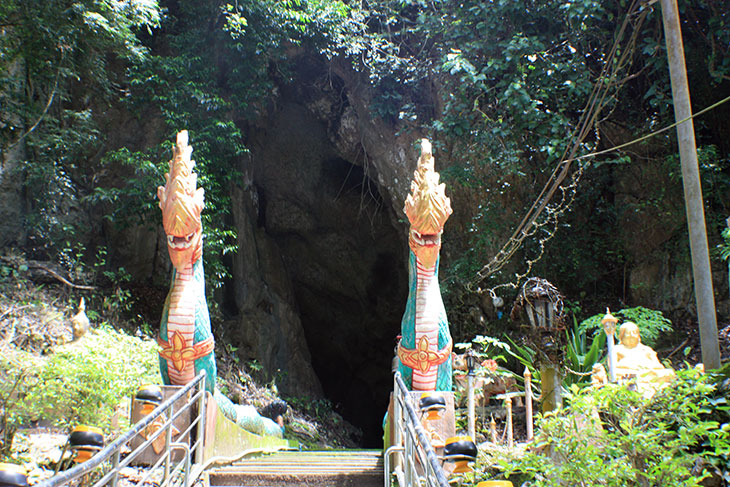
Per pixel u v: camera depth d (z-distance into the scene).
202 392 5.02
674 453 4.42
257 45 12.11
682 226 10.49
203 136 11.37
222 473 4.86
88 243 12.05
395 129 13.20
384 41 13.11
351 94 14.08
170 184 5.20
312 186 17.72
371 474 4.83
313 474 4.82
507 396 6.05
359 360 18.72
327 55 12.81
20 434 5.66
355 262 18.19
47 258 11.12
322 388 17.38
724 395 4.73
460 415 7.47
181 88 11.52
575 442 4.05
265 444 6.94
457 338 11.91
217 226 12.09
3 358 5.14
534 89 10.29
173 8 13.45
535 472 4.31
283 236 18.12
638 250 10.98
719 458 4.36
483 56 11.06
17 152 10.90
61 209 11.54
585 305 11.25
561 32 10.69
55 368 4.98
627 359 5.98
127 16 10.80
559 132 10.16
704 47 10.67
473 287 11.57
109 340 5.94
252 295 14.39
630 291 10.93
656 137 10.94
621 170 11.33
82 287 10.36
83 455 3.07
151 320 11.93
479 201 12.12
